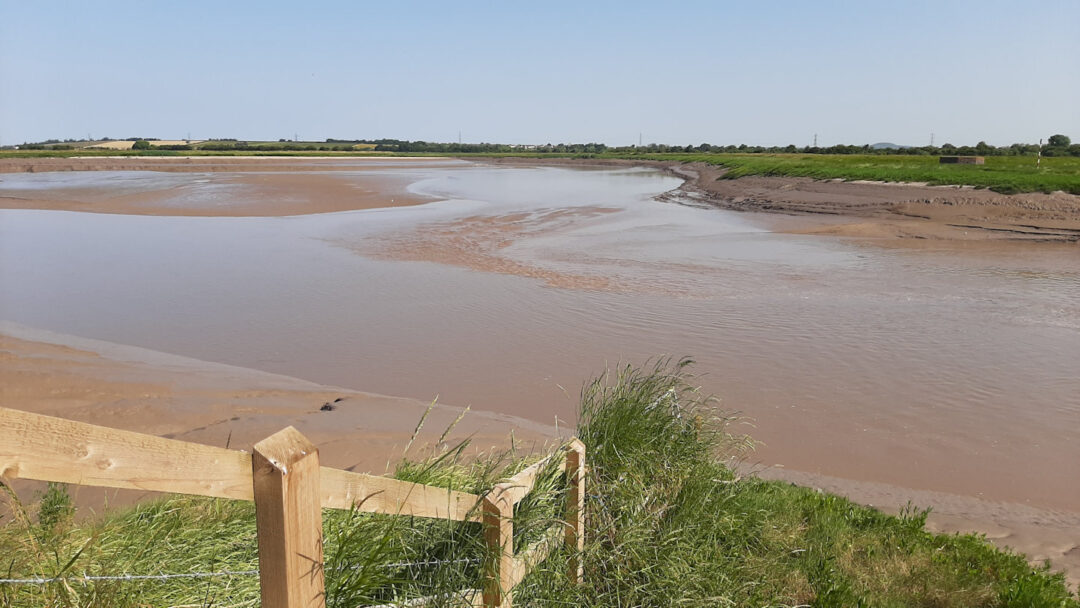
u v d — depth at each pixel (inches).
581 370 429.7
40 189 1581.0
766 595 184.4
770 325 526.6
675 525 187.5
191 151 3870.6
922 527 237.0
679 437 207.9
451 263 762.8
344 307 576.7
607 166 4035.4
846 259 812.0
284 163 3171.8
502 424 346.0
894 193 1328.7
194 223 1087.6
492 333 504.7
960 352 465.4
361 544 131.7
